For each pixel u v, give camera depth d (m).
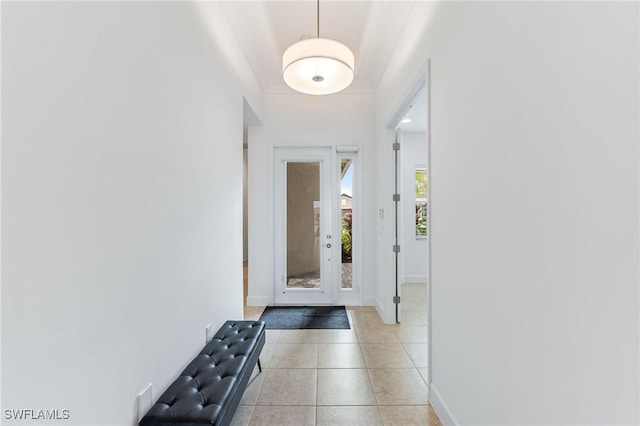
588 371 0.84
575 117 0.87
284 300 4.27
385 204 3.61
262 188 4.20
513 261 1.16
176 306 1.62
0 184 0.76
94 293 1.04
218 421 1.30
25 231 0.81
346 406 2.00
